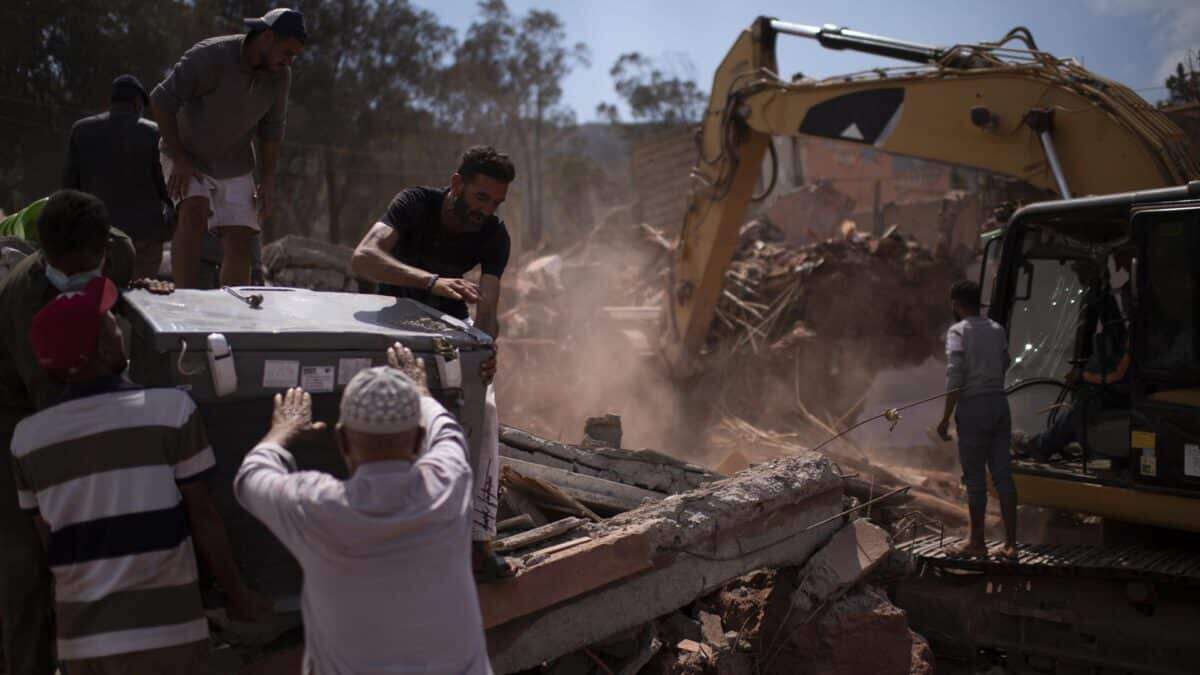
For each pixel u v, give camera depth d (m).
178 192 4.16
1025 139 8.58
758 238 22.16
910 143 9.86
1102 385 6.50
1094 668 5.80
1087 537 7.43
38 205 4.36
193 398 2.64
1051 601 5.99
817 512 5.11
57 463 2.46
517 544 3.88
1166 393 5.91
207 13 22.16
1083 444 6.48
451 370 2.98
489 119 43.28
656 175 34.56
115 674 2.45
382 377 2.24
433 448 2.40
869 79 10.38
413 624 2.20
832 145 37.62
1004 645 6.07
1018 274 7.11
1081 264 6.72
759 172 13.05
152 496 2.49
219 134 4.11
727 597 5.40
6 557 2.76
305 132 29.66
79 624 2.46
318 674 2.26
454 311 3.79
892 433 14.62
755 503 4.59
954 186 36.34
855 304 16.59
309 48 29.67
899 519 7.25
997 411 6.41
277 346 2.75
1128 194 6.31
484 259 3.79
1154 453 5.96
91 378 2.53
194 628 2.57
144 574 2.47
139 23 18.81
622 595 4.00
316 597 2.22
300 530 2.18
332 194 30.72
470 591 2.34
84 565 2.45
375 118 31.66
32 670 2.79
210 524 2.60
